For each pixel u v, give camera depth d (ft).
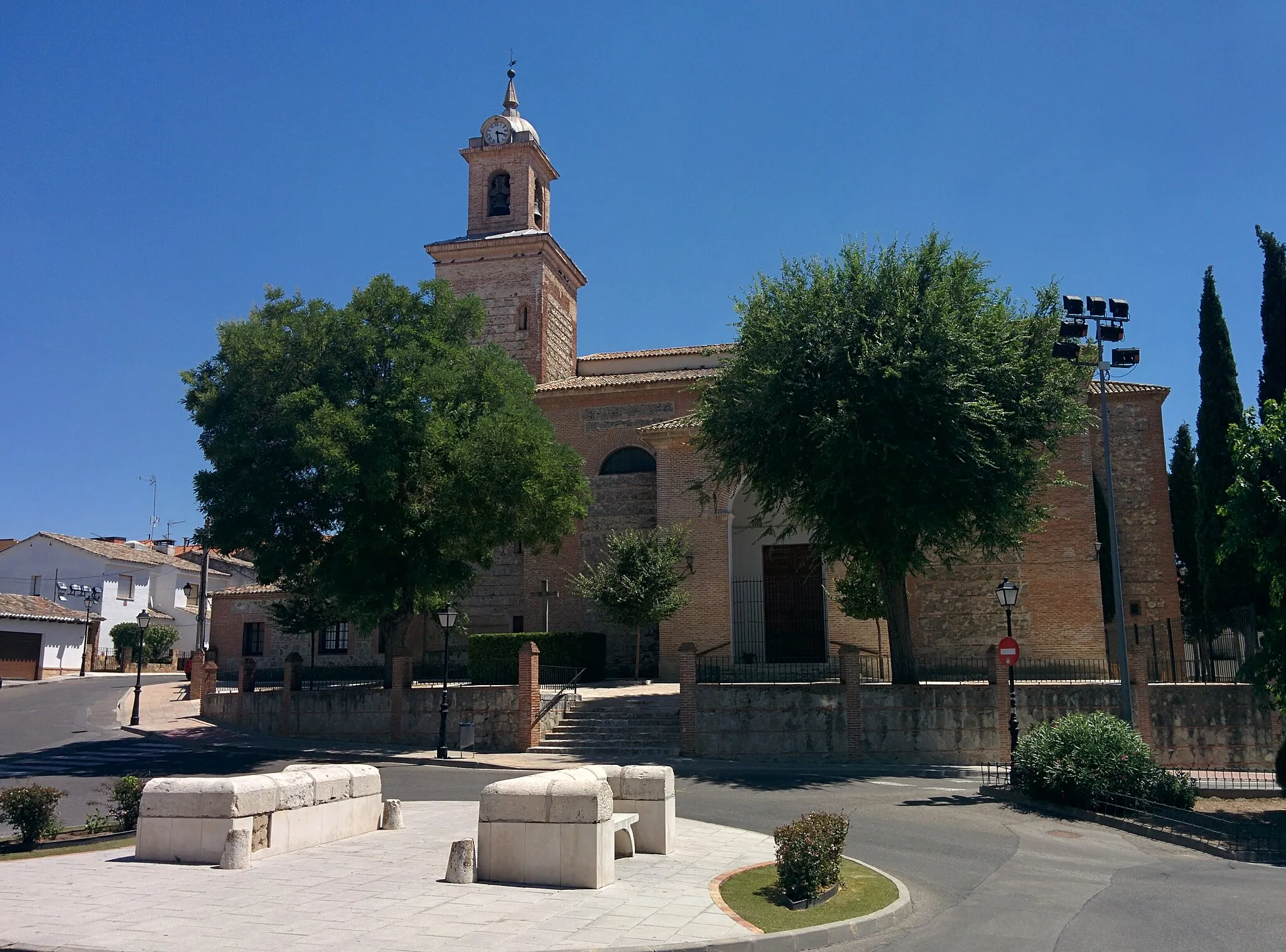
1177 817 49.03
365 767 45.80
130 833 45.88
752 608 103.45
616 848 39.37
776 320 78.38
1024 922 30.22
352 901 31.14
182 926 27.78
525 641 106.01
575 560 119.14
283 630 115.75
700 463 106.22
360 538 86.12
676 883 34.12
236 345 86.43
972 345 73.61
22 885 33.40
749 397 78.43
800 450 77.46
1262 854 41.73
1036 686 75.36
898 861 39.93
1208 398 99.19
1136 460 114.11
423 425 84.99
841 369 75.41
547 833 33.99
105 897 31.58
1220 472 96.84
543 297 132.36
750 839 43.57
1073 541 103.45
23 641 159.33
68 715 108.99
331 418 79.77
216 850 37.40
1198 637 85.81
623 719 84.17
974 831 47.09
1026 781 54.85
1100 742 53.11
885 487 73.77
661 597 99.25
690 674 78.02
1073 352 66.59
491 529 89.61
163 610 200.13
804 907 30.68
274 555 88.12
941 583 106.22
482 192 138.21
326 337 87.81
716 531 103.30
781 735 76.07
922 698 75.25
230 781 38.93
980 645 103.96
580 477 99.40
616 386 122.83
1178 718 74.84
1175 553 127.44
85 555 186.91
